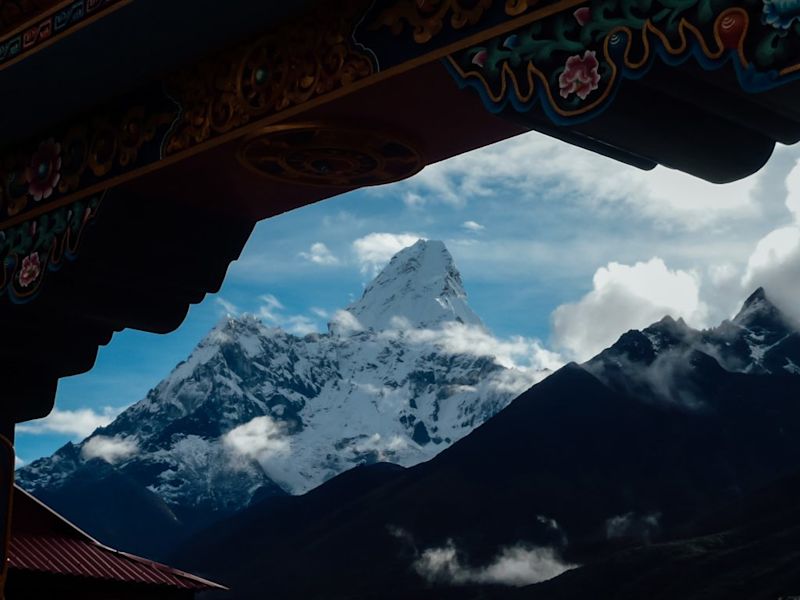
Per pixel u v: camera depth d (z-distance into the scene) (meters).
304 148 7.29
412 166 7.54
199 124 7.29
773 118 5.47
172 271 8.41
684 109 5.57
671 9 5.07
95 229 7.95
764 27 4.76
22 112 8.00
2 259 8.55
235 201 8.33
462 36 5.87
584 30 5.41
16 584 21.06
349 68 6.43
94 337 8.77
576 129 5.59
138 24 6.80
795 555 115.62
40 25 7.20
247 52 7.04
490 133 7.17
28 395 8.86
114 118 7.90
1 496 8.27
